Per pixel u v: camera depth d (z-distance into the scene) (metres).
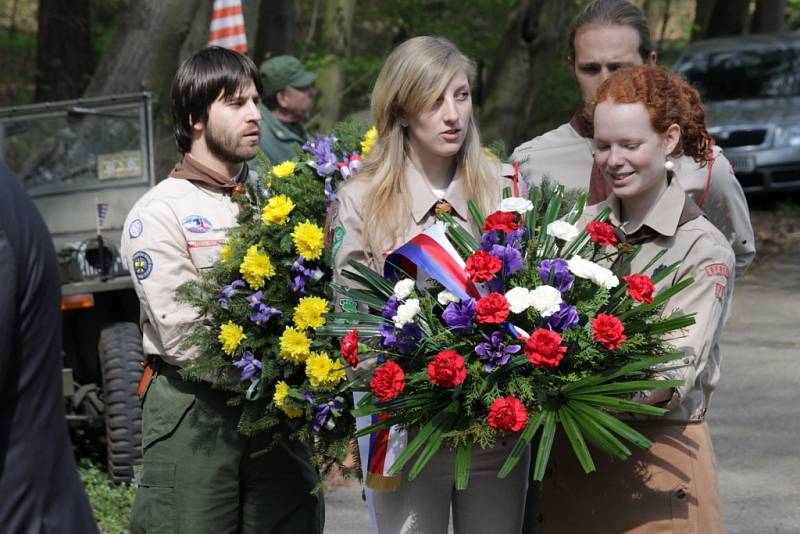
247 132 6.28
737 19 34.84
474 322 4.91
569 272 4.95
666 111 5.13
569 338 4.86
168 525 6.16
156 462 6.19
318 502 6.55
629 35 6.32
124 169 11.89
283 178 6.20
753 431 11.58
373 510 5.46
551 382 4.86
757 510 9.38
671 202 5.28
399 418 4.98
